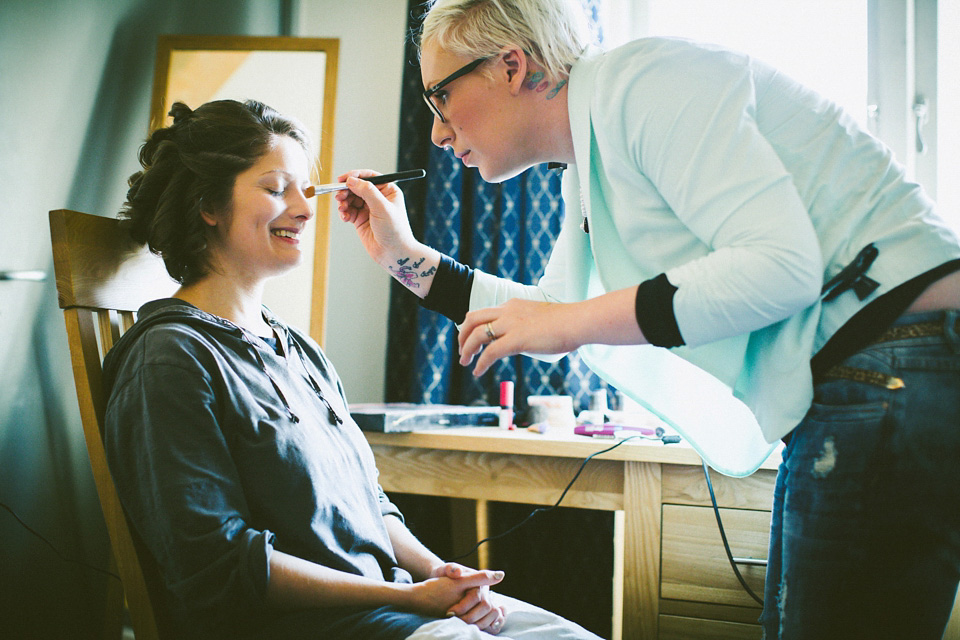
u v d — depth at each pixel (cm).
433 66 89
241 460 83
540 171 177
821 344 69
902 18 166
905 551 63
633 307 67
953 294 65
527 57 85
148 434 77
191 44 177
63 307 89
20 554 130
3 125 128
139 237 99
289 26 209
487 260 179
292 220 99
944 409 62
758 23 181
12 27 130
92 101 152
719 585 116
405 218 111
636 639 119
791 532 70
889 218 69
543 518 177
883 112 166
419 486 132
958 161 164
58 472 142
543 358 94
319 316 172
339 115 201
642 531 120
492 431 141
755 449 89
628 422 154
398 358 183
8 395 128
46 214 139
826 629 66
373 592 81
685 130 69
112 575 130
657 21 191
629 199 77
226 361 87
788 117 73
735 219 65
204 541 74
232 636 76
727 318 64
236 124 96
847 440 65
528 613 94
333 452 92
